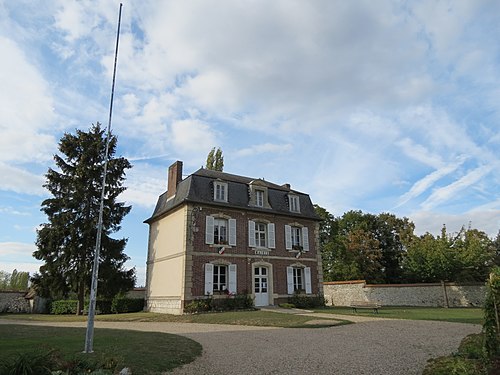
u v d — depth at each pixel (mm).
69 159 24828
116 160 25328
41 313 27359
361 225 40438
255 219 23750
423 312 18422
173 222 22750
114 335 11102
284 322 14594
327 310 20234
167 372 6957
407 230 39906
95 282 8844
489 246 29625
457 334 11008
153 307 23297
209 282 20891
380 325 13352
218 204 22203
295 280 24562
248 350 9039
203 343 10078
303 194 26906
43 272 23047
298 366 7395
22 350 8109
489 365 6219
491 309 7234
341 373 6844
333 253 38125
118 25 11234
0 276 56875
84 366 6094
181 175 24453
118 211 25125
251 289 22266
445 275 26703
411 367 7125
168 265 22359
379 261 38625
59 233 22578
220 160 34281
